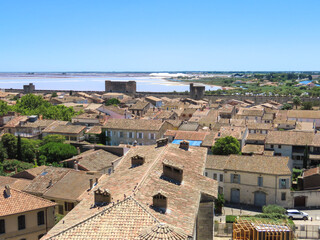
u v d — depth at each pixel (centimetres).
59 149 10381
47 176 6844
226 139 10300
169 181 3706
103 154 8838
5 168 9525
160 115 16562
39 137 12562
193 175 4066
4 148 10444
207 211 3781
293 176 9188
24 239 4966
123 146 9438
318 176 8156
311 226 6022
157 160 4109
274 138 11225
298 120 16862
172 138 11650
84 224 2873
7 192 5081
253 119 17138
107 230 2798
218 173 8350
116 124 12438
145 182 3497
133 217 2914
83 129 12550
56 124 13138
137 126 12169
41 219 5150
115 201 3212
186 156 4594
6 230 4794
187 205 3331
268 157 8288
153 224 2811
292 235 4944
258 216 6150
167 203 3209
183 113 18775
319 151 10656
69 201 6041
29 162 10588
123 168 4275
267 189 7869
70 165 8688
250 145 11344
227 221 6191
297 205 7856
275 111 19062
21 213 4916
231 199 8275
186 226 2927
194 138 11356
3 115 15088
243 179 8100
